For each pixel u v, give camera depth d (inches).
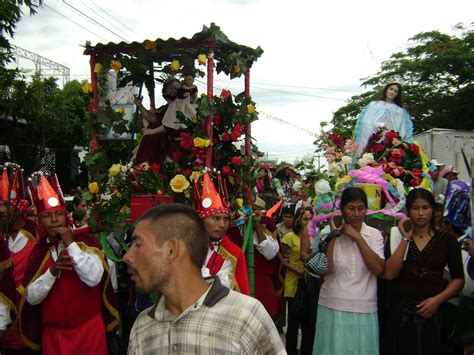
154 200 198.1
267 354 83.6
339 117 912.3
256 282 232.5
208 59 204.7
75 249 163.2
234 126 213.8
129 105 247.3
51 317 166.9
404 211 203.5
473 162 188.2
